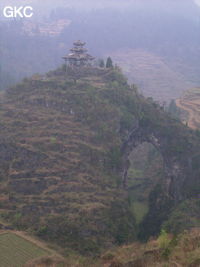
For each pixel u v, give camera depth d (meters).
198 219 94.31
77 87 123.62
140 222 102.25
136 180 133.75
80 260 48.62
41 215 83.44
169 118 128.00
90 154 101.12
